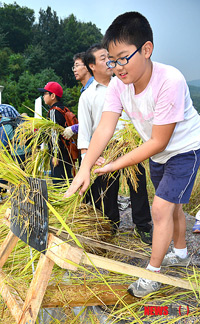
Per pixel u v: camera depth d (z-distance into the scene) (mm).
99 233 2918
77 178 2111
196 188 4684
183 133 2180
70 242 2002
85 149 3219
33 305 1740
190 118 2201
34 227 1893
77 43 69875
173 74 2012
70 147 3695
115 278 2430
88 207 3080
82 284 2283
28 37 81375
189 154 2188
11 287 2080
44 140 3469
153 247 2188
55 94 4055
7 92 46156
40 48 68062
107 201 3260
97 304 2072
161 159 2273
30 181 1900
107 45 1919
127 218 3910
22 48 81812
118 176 3203
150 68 2016
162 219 2182
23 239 2027
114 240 3223
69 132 3512
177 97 1997
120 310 2010
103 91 3191
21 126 3375
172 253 2652
